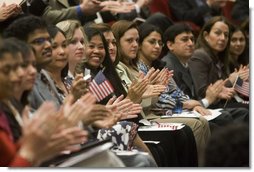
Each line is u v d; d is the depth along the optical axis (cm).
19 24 688
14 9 861
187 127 903
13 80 560
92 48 855
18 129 577
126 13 1196
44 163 584
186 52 1095
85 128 701
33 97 654
